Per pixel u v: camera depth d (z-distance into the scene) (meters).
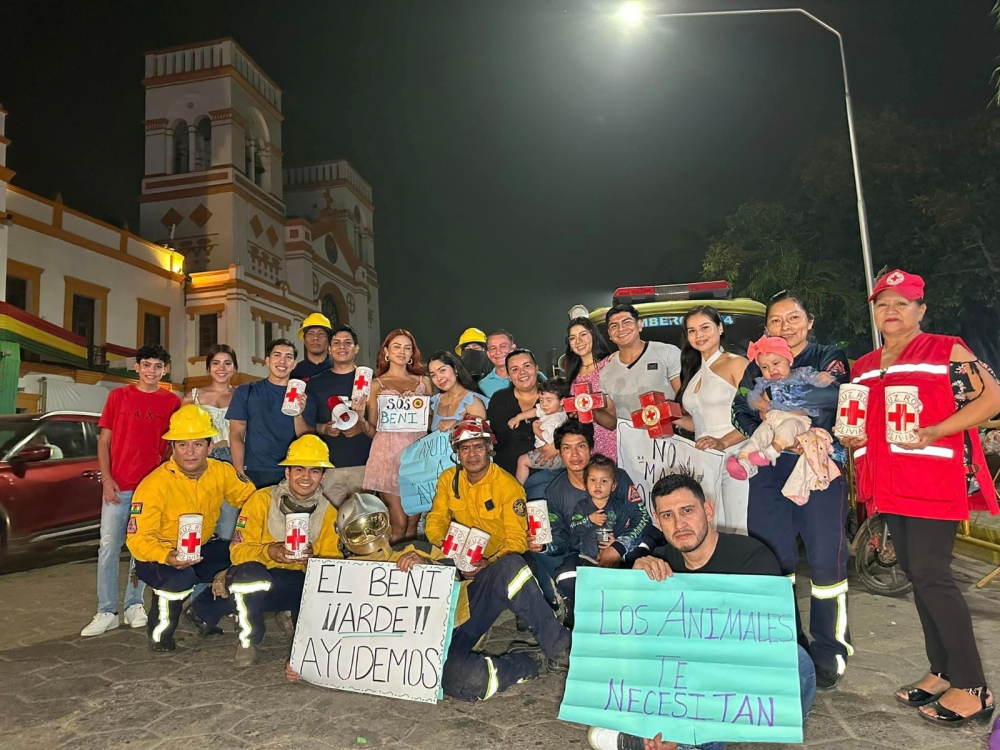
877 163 20.77
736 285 23.70
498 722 3.25
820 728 3.06
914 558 3.20
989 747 2.78
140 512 4.45
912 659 3.89
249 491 4.87
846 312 21.25
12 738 3.26
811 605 3.59
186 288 25.17
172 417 4.60
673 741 2.79
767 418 3.46
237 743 3.11
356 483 5.24
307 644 3.78
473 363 6.78
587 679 2.97
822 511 3.51
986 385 3.04
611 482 4.04
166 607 4.38
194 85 27.72
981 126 19.86
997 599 4.95
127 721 3.39
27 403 17.16
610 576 3.14
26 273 18.30
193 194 27.03
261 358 26.39
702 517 3.03
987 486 3.18
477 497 4.21
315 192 37.56
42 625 5.32
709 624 2.98
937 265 20.14
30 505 7.50
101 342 20.89
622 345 4.97
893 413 3.08
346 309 35.09
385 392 5.37
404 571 3.73
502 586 3.67
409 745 3.04
